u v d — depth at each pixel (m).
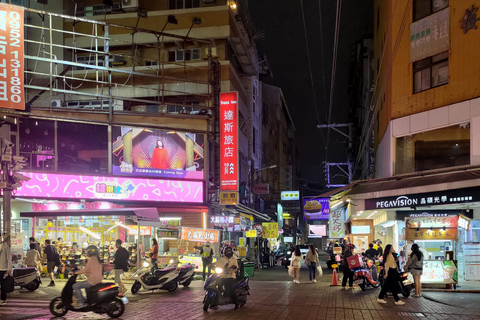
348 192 20.53
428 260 16.50
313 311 11.47
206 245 20.78
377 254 19.78
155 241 16.75
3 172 13.83
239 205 25.48
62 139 28.06
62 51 29.72
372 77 37.03
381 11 27.27
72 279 10.34
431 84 19.09
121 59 30.42
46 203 22.44
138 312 11.19
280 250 34.59
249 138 38.03
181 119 25.59
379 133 26.27
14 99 19.06
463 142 17.66
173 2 31.75
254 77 41.75
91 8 31.58
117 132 24.08
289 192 50.09
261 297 14.23
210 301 11.37
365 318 10.51
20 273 15.24
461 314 11.16
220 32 30.25
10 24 19.36
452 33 18.14
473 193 15.11
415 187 17.33
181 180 24.45
